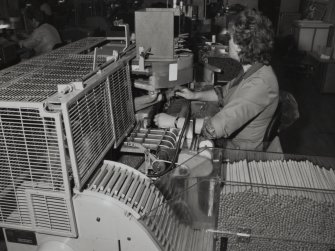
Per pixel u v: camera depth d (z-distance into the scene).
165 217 1.08
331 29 6.04
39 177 1.02
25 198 1.04
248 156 1.17
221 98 1.98
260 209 1.03
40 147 0.97
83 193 1.02
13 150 0.98
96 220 1.04
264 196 1.01
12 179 1.03
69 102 0.90
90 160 1.06
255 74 1.56
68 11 6.00
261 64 1.56
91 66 1.34
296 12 7.48
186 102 1.98
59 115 0.89
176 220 1.08
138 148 1.38
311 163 1.15
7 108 0.93
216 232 1.08
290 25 7.46
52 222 1.05
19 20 4.86
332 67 5.00
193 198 1.08
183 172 1.11
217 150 1.18
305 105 4.74
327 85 5.10
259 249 1.08
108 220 1.03
